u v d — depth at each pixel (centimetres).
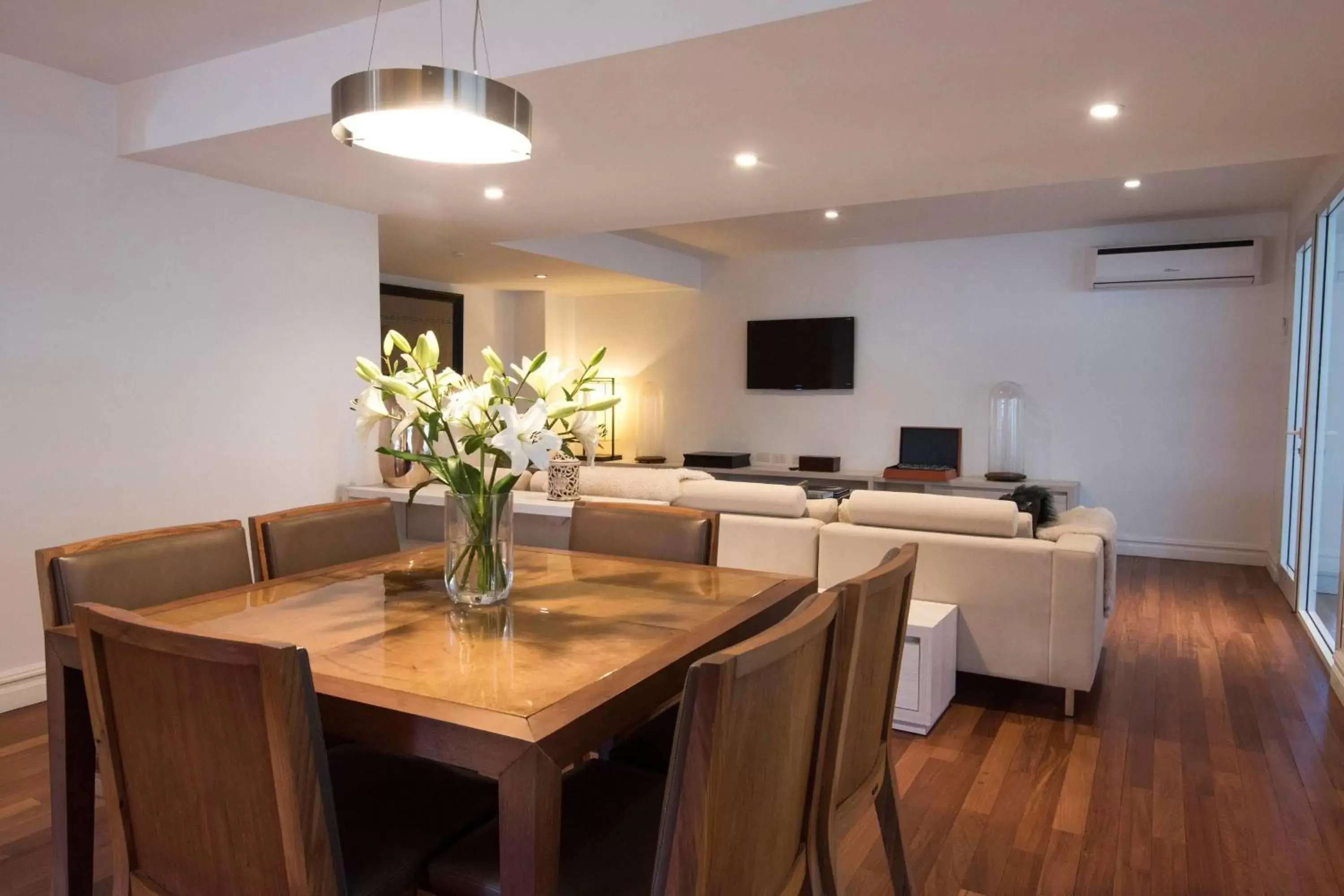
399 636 162
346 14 271
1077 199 549
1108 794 261
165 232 353
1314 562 451
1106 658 395
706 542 245
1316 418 453
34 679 321
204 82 311
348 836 145
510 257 588
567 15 239
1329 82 246
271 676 107
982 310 683
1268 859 224
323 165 347
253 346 389
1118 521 643
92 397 333
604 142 310
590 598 193
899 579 161
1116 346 638
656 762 195
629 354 828
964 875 217
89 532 333
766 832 122
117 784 130
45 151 316
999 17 206
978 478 682
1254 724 315
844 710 143
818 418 752
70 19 275
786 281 758
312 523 238
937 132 295
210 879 123
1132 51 225
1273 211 580
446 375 182
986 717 324
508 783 117
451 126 180
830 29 214
